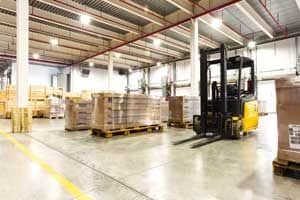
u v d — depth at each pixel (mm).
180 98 8078
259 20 9719
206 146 4547
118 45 12750
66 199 2016
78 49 14039
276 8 9188
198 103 8672
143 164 3180
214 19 9188
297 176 2637
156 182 2455
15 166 3033
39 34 11656
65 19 9758
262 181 2486
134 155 3727
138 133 6438
